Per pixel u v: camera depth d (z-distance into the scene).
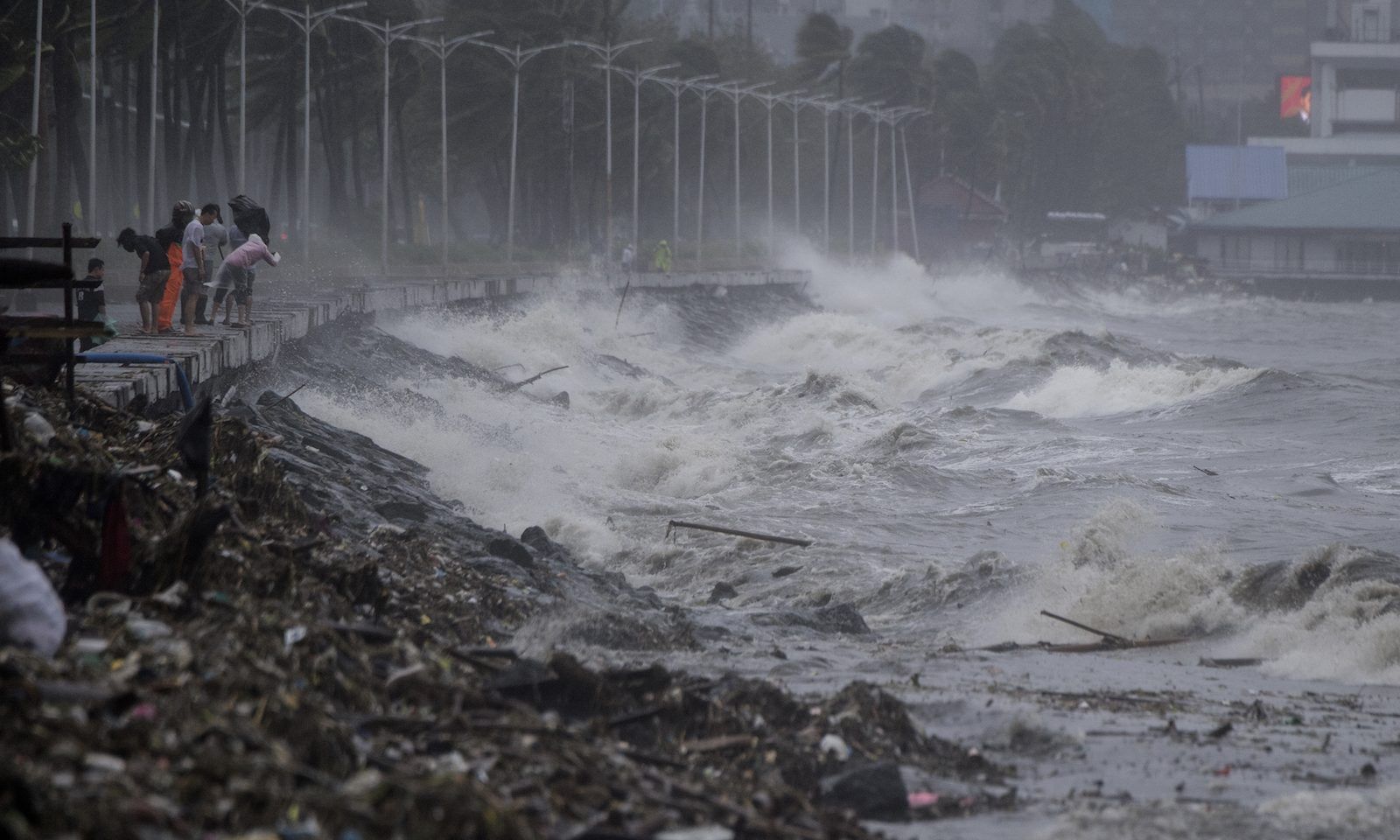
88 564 17.33
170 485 21.62
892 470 55.25
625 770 13.91
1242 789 16.91
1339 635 29.75
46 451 20.30
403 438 51.06
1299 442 67.44
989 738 19.22
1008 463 61.59
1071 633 32.34
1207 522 46.56
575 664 16.84
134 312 75.06
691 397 79.88
